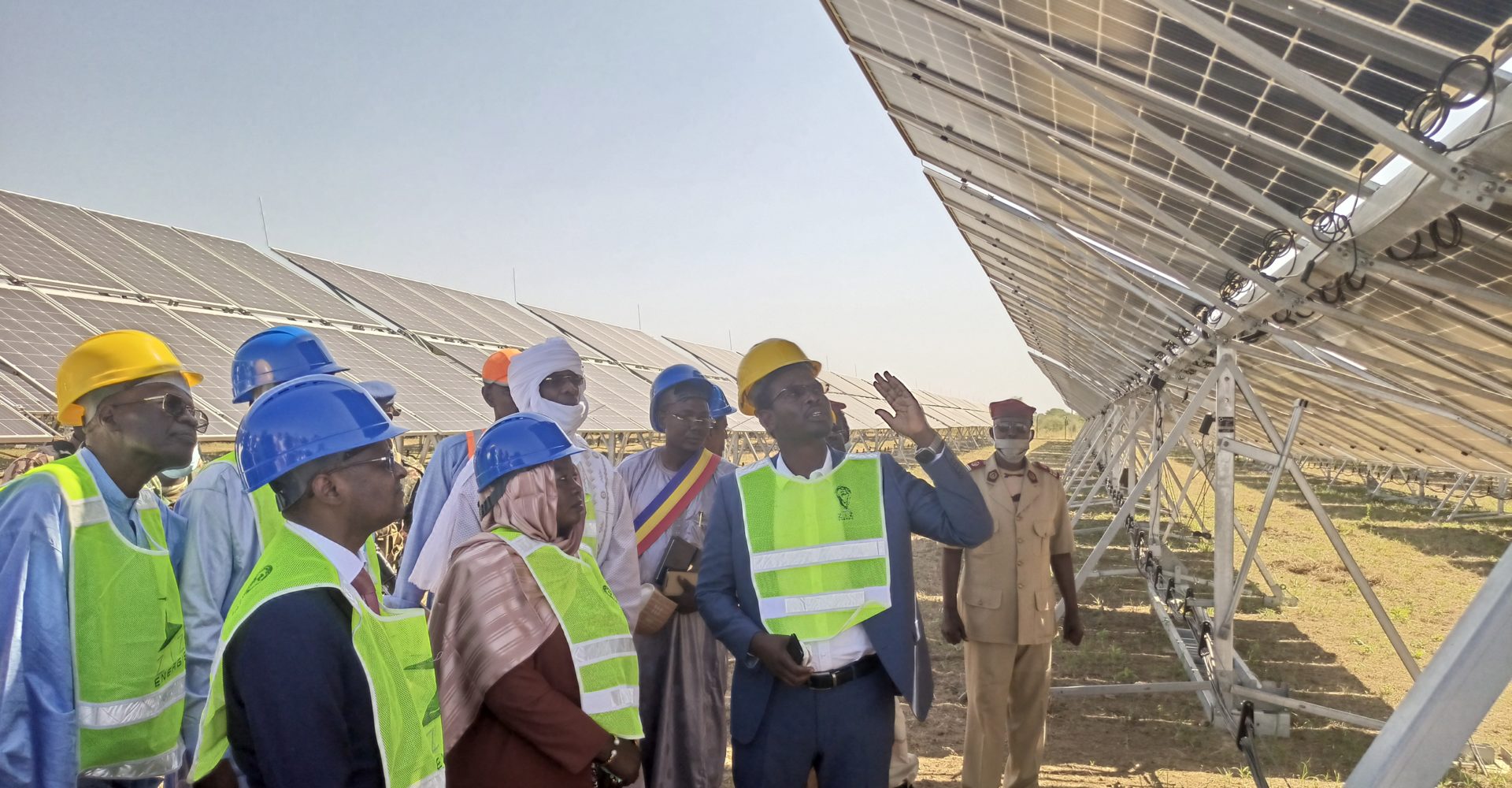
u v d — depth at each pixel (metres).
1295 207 4.97
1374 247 4.21
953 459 3.38
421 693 2.26
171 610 2.88
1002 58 5.39
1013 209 8.28
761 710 3.23
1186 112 4.59
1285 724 6.32
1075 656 8.44
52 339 9.54
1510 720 6.91
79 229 12.80
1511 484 19.86
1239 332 6.26
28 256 11.12
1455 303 4.89
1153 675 7.83
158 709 2.76
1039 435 83.81
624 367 22.78
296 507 2.12
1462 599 10.86
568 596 2.74
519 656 2.53
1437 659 1.69
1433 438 10.20
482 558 2.63
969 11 4.91
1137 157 5.68
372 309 17.22
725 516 3.48
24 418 8.07
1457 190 3.18
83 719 2.56
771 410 3.44
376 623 2.14
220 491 3.37
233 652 1.93
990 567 4.83
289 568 2.01
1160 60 4.39
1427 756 1.62
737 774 3.30
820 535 3.34
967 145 7.17
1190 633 8.48
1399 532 16.38
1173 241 6.18
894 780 4.77
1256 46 3.11
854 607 3.24
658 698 4.20
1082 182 6.71
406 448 17.27
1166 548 11.84
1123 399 16.03
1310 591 11.34
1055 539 5.16
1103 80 4.70
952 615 5.09
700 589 3.43
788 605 3.27
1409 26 3.14
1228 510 6.32
